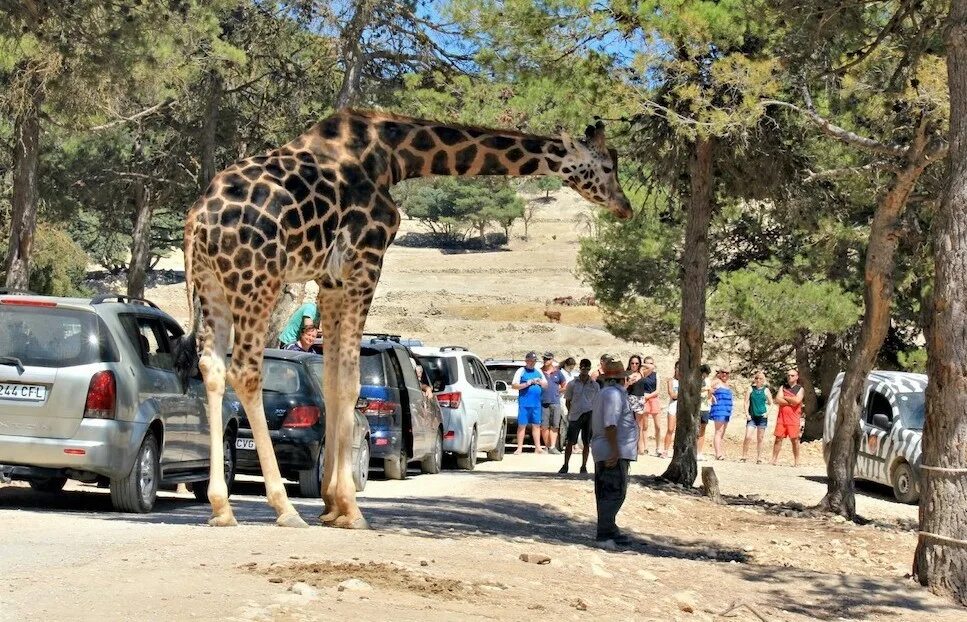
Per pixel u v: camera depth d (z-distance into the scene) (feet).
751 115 54.13
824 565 47.11
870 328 59.62
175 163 124.57
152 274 285.02
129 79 76.48
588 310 272.72
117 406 37.70
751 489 74.13
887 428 74.79
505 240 473.26
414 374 64.44
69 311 38.09
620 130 68.49
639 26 60.03
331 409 37.83
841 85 58.59
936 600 35.42
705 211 67.41
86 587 23.80
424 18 94.58
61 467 37.35
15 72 82.69
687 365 68.03
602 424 44.21
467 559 32.24
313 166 36.52
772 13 53.62
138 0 74.74
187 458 42.75
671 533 51.80
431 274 360.69
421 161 38.73
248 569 26.45
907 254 88.17
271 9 109.19
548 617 25.93
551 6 61.00
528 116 68.03
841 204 73.26
